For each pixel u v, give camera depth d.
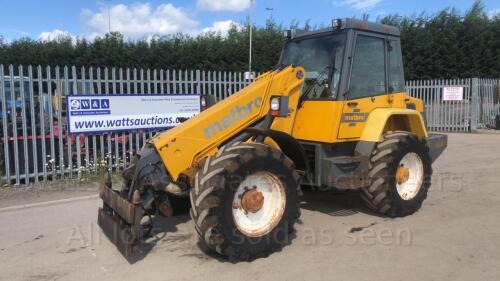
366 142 5.64
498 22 25.45
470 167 9.35
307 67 5.88
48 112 8.08
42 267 4.38
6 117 7.67
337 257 4.52
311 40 5.92
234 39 27.16
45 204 6.61
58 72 8.12
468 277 4.05
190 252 4.66
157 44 26.75
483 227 5.39
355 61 5.58
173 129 4.77
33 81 7.89
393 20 26.52
